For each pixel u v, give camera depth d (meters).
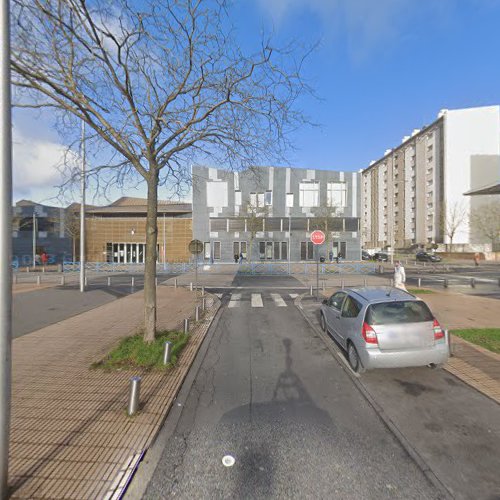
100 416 3.79
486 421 3.68
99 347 6.36
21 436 3.38
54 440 3.31
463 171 47.12
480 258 40.06
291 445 3.26
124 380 4.80
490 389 4.44
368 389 4.55
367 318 4.91
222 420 3.76
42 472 2.85
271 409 4.02
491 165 46.81
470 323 8.05
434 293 13.37
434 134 50.97
